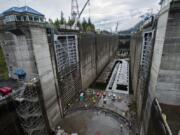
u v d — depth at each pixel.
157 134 13.38
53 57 24.17
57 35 24.91
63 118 27.89
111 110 28.81
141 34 28.69
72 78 33.19
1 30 19.25
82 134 23.12
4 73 26.09
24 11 18.23
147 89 20.30
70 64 31.66
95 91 39.59
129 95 36.00
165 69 14.49
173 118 13.47
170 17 12.78
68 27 29.77
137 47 35.06
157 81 15.23
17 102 16.78
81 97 34.59
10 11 17.52
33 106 18.91
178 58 13.68
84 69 40.38
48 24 23.03
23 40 18.84
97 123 25.58
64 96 29.62
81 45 36.38
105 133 23.00
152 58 18.47
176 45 13.38
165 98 15.45
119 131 23.20
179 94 14.77
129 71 58.59
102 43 62.44
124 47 133.88
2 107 15.15
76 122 26.33
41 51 20.61
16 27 17.75
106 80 50.66
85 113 28.92
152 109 15.98
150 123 16.69
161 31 14.73
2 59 29.86
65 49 28.81
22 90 17.34
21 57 20.12
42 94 21.16
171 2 12.16
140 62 27.34
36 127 19.33
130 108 29.42
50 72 23.38
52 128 24.42
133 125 24.31
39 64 20.19
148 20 23.47
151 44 19.02
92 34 46.16
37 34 19.50
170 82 14.74
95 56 51.44
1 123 15.13
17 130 17.25
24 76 20.30
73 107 31.36
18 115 17.23
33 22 18.59
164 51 13.97
